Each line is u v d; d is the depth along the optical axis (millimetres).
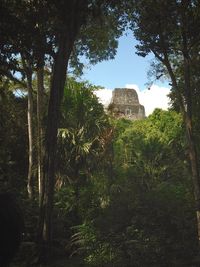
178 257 11797
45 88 22422
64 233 15766
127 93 74938
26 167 23172
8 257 1574
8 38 10250
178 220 12086
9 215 1585
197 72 14992
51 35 11938
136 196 12938
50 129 12211
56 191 17812
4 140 21609
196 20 13008
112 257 12344
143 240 12086
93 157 18688
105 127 20031
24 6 11070
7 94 21062
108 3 12820
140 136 26891
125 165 21000
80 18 12164
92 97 20156
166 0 13141
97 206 15883
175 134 32750
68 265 12148
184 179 16766
